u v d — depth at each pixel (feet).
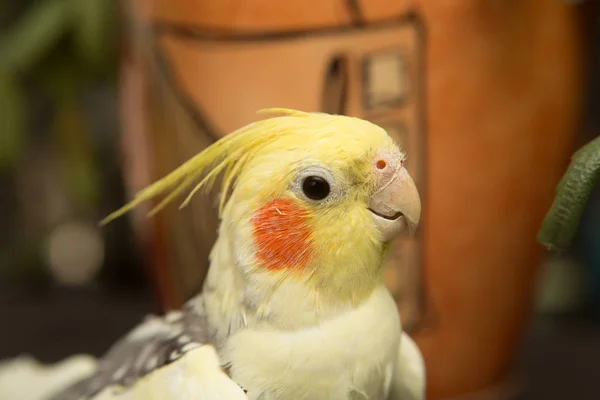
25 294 4.06
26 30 3.58
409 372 1.86
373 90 2.29
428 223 2.40
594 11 2.65
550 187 2.57
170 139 2.47
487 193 2.43
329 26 2.26
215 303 1.77
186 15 2.35
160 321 1.98
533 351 3.45
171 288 2.46
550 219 1.59
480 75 2.34
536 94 2.44
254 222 1.67
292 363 1.67
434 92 2.32
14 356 3.31
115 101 4.01
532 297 2.79
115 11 3.39
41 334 3.55
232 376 1.69
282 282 1.67
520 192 2.49
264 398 1.69
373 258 1.70
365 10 2.25
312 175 1.61
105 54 3.60
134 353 1.88
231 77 2.33
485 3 2.30
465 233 2.44
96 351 3.37
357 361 1.70
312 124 1.65
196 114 2.40
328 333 1.69
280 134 1.66
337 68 2.28
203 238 2.17
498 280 2.56
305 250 1.66
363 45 2.27
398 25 2.27
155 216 2.44
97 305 3.91
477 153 2.39
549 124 2.50
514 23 2.35
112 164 4.10
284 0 2.25
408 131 2.33
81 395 1.91
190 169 1.77
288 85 2.30
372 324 1.72
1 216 4.42
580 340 3.57
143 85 2.53
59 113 3.82
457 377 2.61
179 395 1.65
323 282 1.68
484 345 2.63
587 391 3.06
